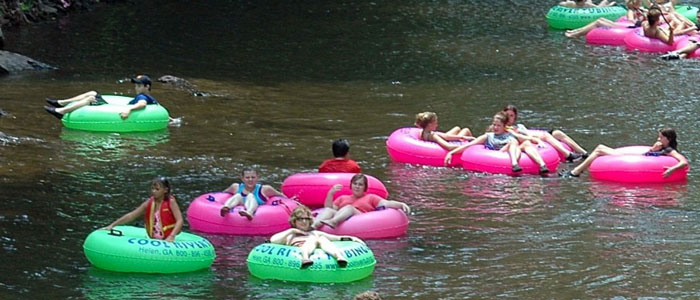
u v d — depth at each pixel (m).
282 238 27.27
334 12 78.38
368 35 69.38
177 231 27.53
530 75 56.53
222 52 62.56
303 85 53.91
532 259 28.47
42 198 33.28
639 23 65.50
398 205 30.77
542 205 33.69
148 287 25.98
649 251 29.16
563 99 50.34
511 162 37.25
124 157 38.78
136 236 27.89
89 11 75.12
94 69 56.22
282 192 33.38
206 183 35.56
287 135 43.06
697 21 67.56
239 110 47.81
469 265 27.98
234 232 30.22
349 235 29.78
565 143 40.28
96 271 27.09
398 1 84.25
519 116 46.69
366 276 26.95
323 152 40.28
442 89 53.03
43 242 29.20
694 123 45.19
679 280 26.89
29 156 38.38
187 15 75.38
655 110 47.75
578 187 35.84
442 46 65.56
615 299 25.52
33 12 70.31
